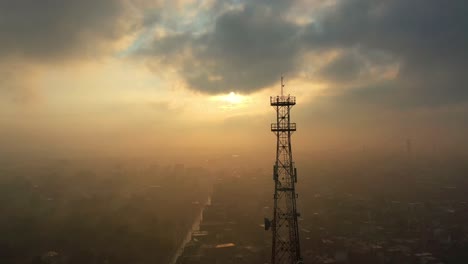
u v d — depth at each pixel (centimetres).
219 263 15000
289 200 12025
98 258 15275
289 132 8606
